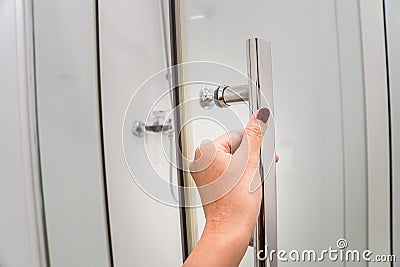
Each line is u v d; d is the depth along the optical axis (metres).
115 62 0.52
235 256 0.40
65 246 0.45
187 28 0.59
